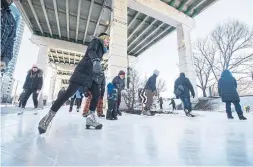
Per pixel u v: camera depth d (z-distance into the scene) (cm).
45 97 1800
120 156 87
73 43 1620
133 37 1505
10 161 74
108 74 802
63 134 152
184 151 99
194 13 1192
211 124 268
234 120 361
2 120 240
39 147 102
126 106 773
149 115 538
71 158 82
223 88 422
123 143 120
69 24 1371
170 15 1089
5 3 128
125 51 812
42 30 1483
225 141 130
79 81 165
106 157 85
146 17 1180
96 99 204
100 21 1275
